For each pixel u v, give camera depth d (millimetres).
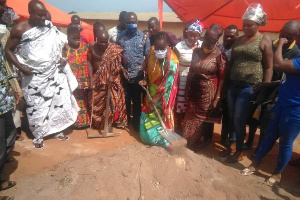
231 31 4254
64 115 4344
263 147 3611
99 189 2805
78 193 2775
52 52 3912
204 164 3586
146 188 2924
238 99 3730
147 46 4664
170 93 4117
